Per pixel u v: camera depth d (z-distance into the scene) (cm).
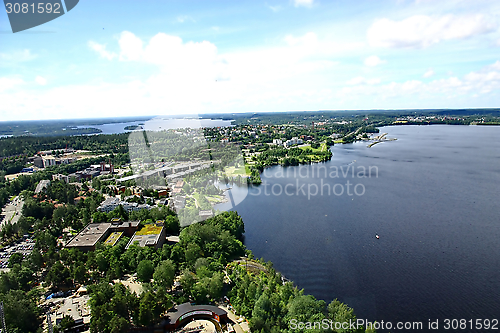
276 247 14475
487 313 10269
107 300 9588
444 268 12744
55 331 8725
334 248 14362
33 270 12119
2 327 8081
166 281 10562
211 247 12812
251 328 9044
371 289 11344
